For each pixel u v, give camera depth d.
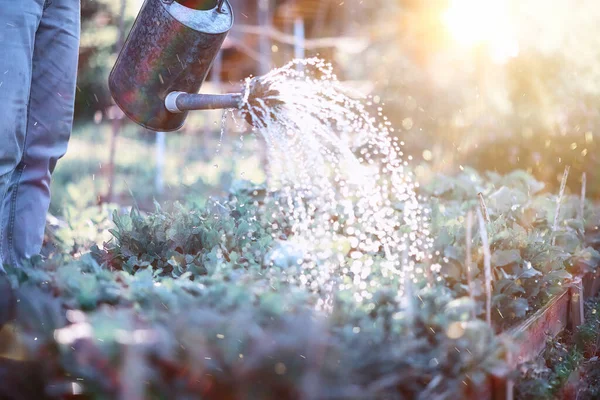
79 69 9.69
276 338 1.38
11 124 2.26
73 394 1.47
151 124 2.53
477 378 1.56
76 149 9.54
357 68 8.86
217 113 10.52
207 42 2.43
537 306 2.41
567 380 2.15
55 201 5.41
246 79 2.30
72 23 2.59
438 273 2.19
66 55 2.56
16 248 2.47
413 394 1.55
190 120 10.39
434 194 3.49
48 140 2.55
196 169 7.28
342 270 2.22
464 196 3.53
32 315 1.47
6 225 2.46
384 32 9.13
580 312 2.73
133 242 2.52
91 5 8.73
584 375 2.33
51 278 1.72
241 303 1.57
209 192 3.64
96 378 1.36
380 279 2.03
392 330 1.58
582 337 2.60
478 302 2.00
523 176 3.64
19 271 1.75
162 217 2.69
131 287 1.73
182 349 1.40
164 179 7.29
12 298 1.62
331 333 1.52
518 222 2.93
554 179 5.34
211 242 2.49
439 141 6.47
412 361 1.50
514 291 2.20
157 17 2.41
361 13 10.30
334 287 1.95
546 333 2.34
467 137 6.05
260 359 1.36
